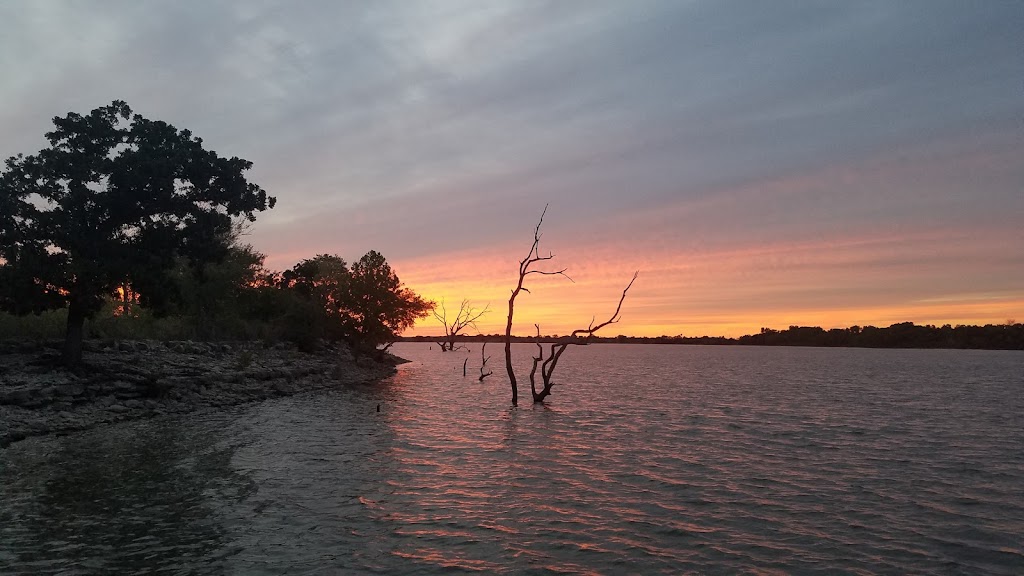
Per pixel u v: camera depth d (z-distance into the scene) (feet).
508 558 39.32
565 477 63.21
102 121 106.73
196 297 173.68
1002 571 38.93
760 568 38.63
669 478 63.31
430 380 221.46
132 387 104.83
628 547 41.98
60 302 98.58
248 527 44.09
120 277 101.60
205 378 123.03
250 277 211.20
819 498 55.98
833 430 100.17
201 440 78.54
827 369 343.05
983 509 52.90
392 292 250.98
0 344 107.76
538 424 105.29
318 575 35.60
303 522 45.70
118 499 50.24
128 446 72.84
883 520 49.39
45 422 81.71
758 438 90.89
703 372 312.91
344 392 161.07
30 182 99.25
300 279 253.65
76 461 63.77
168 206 107.55
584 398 159.53
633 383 223.30
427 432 92.68
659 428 101.19
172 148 110.83
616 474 65.00
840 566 39.29
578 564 38.60
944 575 38.14
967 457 76.74
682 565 38.86
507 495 55.31
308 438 83.20
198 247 111.45
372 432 90.48
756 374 291.79
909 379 247.50
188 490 53.72
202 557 37.99
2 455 65.62
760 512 51.16
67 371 100.53
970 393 178.40
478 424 103.96
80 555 37.65
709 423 108.47
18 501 48.73
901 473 66.95
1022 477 65.51
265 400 132.67
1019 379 246.88
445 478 61.52
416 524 45.96
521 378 244.01
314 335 234.58
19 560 36.52
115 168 102.94
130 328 147.02
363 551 39.91
